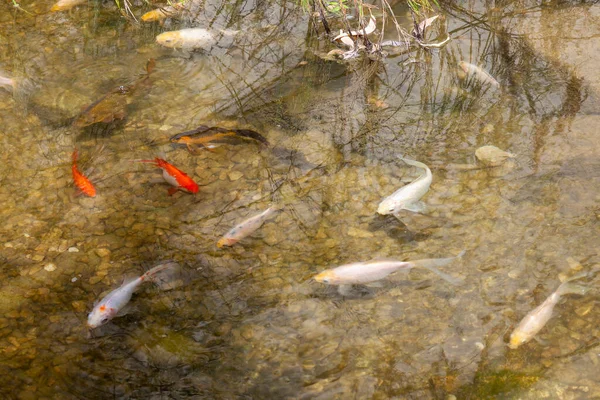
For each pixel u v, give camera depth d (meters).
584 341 3.46
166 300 3.60
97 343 3.51
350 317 3.54
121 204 3.85
